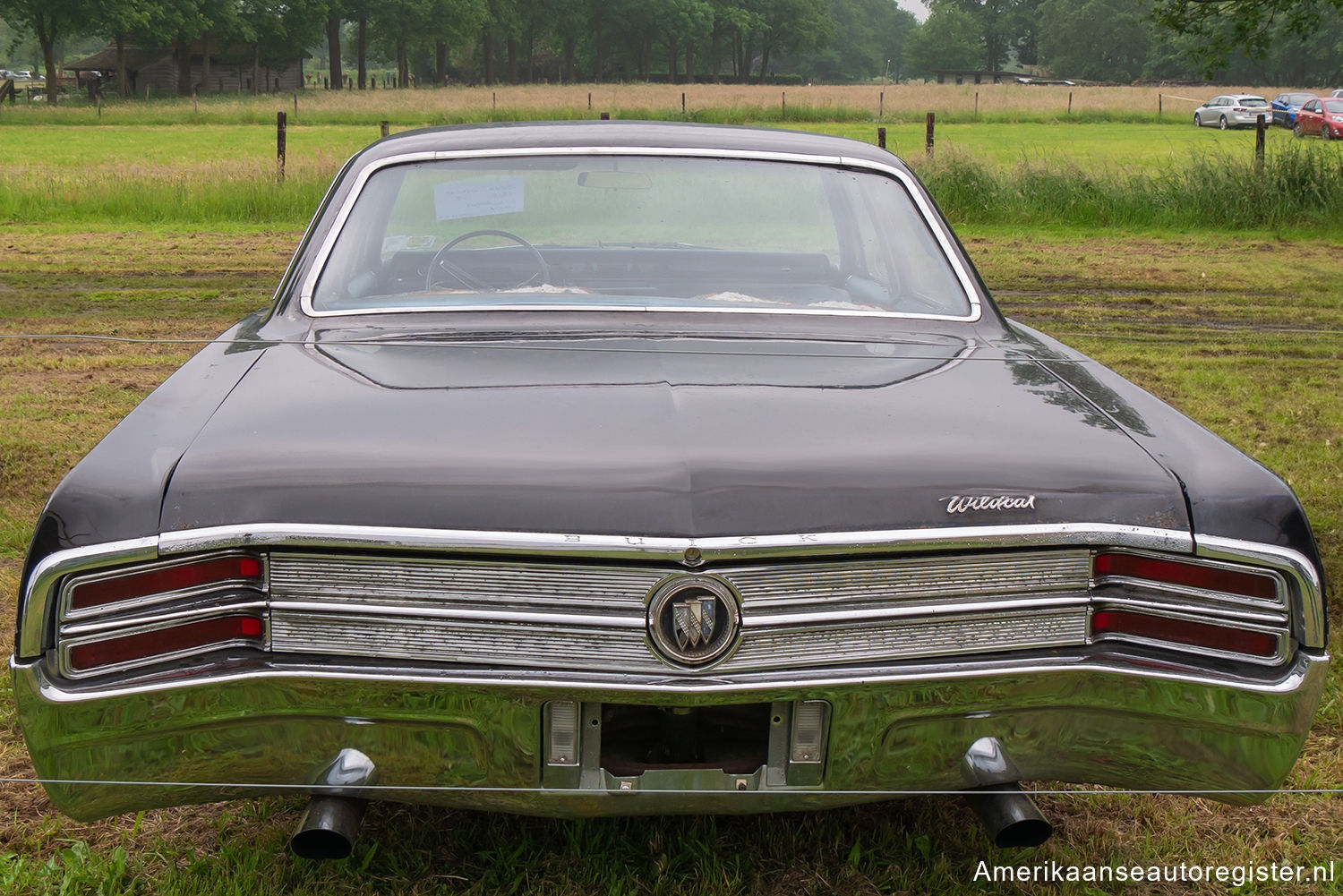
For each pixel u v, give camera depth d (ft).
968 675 5.82
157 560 5.62
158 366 22.84
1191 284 34.27
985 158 53.78
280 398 6.79
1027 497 5.95
